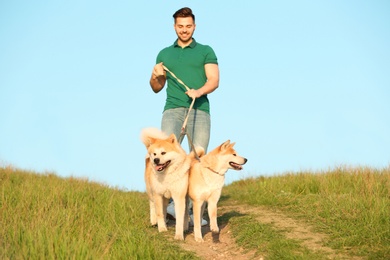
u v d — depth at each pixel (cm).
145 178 689
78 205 755
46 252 504
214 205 625
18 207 683
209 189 616
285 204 833
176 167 611
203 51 706
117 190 1055
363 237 577
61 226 616
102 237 570
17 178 999
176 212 623
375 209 660
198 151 675
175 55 710
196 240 629
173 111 704
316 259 528
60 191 808
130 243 545
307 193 925
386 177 917
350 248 561
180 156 611
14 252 491
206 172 616
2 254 470
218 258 576
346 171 1035
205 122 707
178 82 704
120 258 523
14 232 537
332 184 934
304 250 557
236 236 648
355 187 860
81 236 544
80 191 851
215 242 639
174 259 539
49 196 753
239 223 701
